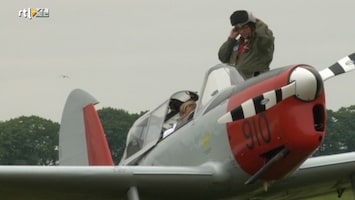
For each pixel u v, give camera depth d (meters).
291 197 21.20
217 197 20.11
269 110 18.44
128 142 22.53
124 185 19.55
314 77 18.05
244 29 20.30
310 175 20.33
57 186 19.36
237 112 18.84
